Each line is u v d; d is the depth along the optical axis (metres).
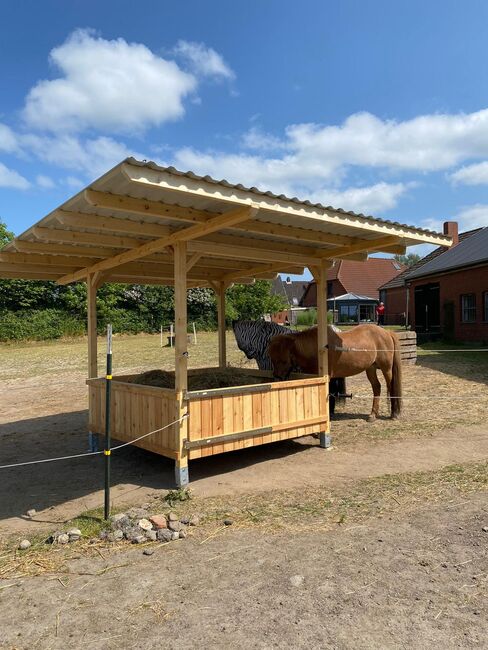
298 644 2.45
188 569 3.27
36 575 3.27
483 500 4.35
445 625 2.56
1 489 5.20
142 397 5.49
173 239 4.97
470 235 28.94
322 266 6.46
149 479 5.38
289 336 7.02
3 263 6.37
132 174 3.39
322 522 3.98
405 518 4.00
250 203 4.04
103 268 6.45
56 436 7.62
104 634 2.59
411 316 27.23
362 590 2.93
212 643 2.48
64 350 22.12
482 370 13.05
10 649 2.49
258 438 5.55
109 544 3.71
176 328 4.93
